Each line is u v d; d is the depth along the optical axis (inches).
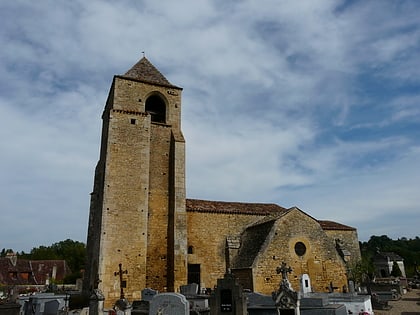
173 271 933.2
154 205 1021.8
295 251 938.1
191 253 1025.5
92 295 714.2
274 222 949.2
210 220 1085.1
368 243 4911.4
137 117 1055.0
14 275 2176.4
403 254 3427.7
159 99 1172.5
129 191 971.9
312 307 616.1
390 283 1428.4
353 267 1232.8
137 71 1187.9
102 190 989.8
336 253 988.6
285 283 581.6
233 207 1178.0
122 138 1014.4
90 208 1187.9
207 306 754.8
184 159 1066.7
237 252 1037.2
